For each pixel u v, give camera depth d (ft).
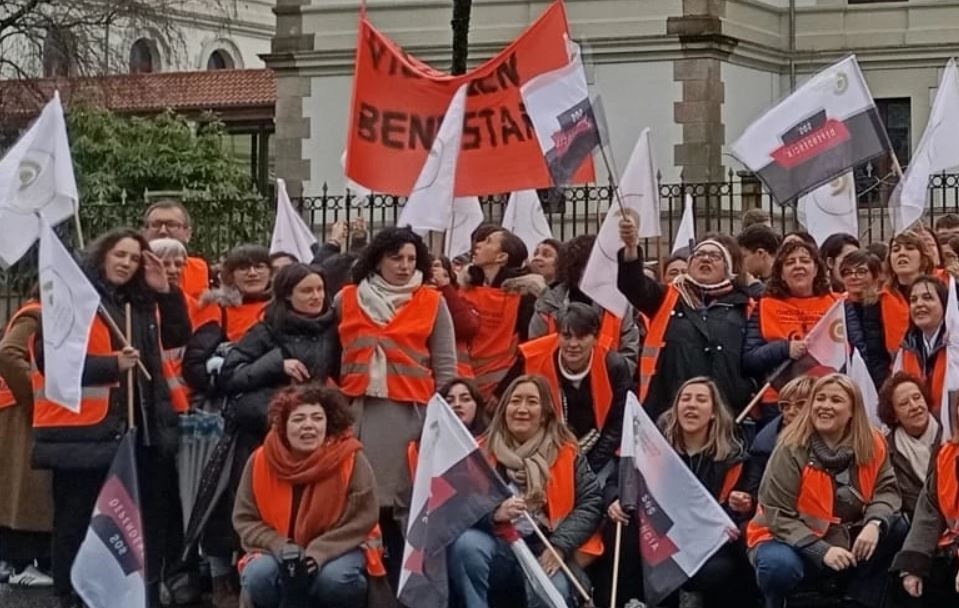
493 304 41.39
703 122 109.09
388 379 37.27
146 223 43.52
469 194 44.19
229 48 196.13
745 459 37.14
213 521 38.75
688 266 41.27
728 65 111.86
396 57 44.34
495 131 44.04
